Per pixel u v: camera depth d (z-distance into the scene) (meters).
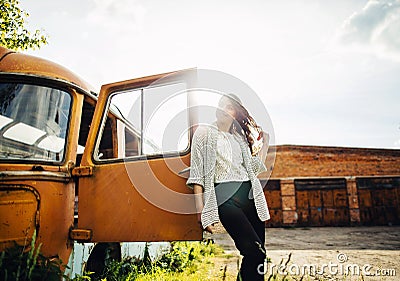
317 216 20.19
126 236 2.48
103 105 2.87
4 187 2.31
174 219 2.41
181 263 5.29
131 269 3.97
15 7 8.22
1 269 2.09
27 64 2.86
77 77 3.21
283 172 20.88
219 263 6.01
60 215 2.55
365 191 20.45
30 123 2.70
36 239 2.37
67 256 2.60
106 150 3.65
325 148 21.00
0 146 2.51
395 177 20.64
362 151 20.95
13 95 2.71
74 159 2.84
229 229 2.21
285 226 20.09
